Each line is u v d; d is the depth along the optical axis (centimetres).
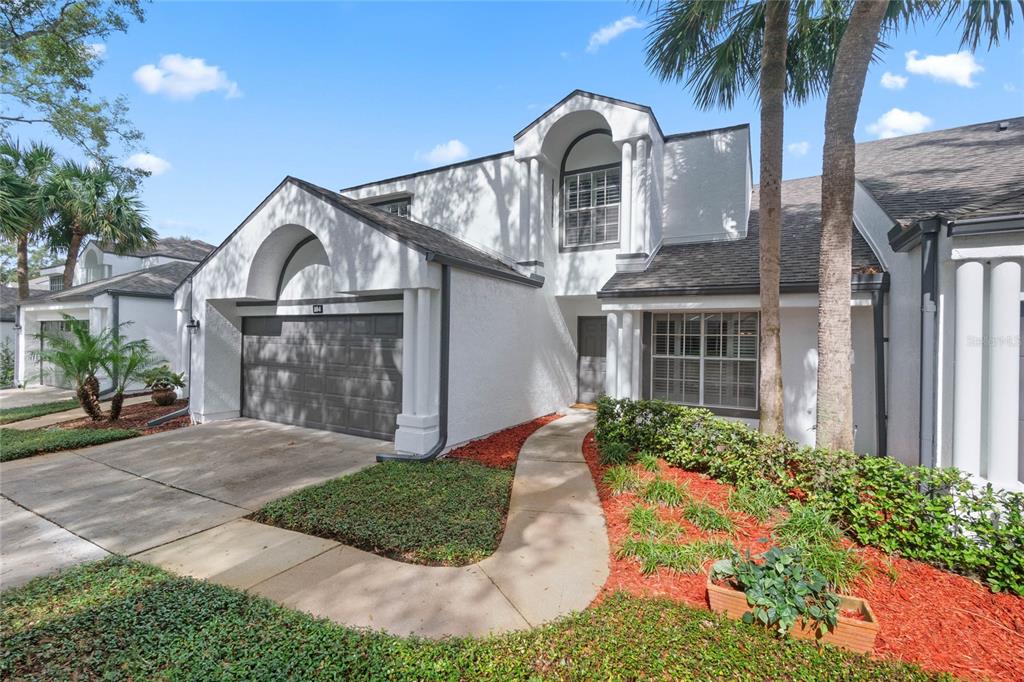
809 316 841
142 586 400
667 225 1151
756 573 352
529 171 1149
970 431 480
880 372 749
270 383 1143
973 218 466
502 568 442
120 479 725
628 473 650
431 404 842
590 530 525
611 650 306
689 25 757
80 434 977
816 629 321
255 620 344
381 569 443
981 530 410
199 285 1130
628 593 388
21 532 537
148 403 1442
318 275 1032
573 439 945
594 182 1174
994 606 372
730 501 547
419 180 1375
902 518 443
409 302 824
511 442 921
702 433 674
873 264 784
